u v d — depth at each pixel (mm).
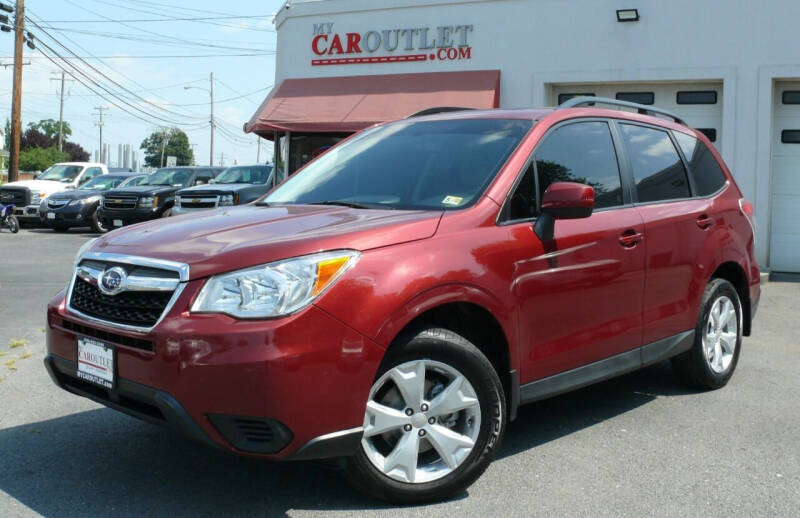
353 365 3137
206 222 3795
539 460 4074
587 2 13828
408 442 3396
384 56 15484
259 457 3066
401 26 15289
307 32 16156
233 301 3066
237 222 3719
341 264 3186
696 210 5141
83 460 4012
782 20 12445
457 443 3508
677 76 13234
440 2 14930
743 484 3775
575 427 4645
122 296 3338
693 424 4715
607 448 4270
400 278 3289
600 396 5340
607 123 4750
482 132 4375
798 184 12781
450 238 3564
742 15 12703
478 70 14711
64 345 3572
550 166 4211
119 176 22812
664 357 4836
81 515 3352
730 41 12812
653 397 5312
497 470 3926
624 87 14031
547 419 4816
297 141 16406
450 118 4727
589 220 4250
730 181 5766
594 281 4195
